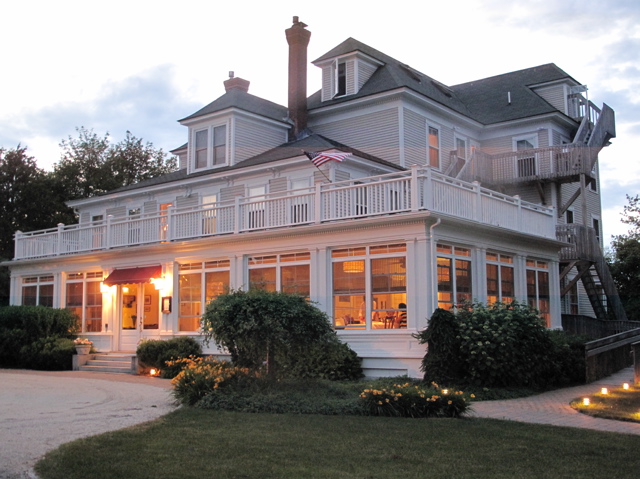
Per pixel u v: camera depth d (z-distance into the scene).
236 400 12.00
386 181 16.66
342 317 17.19
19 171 40.66
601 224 34.69
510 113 30.12
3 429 10.05
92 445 8.64
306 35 28.91
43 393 14.85
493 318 15.08
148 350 19.41
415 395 11.15
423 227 15.88
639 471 7.43
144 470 7.42
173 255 21.11
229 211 19.95
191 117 27.53
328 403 11.69
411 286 15.96
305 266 18.05
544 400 13.57
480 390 14.26
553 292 21.88
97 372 20.50
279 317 12.77
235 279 19.42
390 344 16.17
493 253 18.81
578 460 7.91
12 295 26.56
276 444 8.72
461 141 29.44
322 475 7.22
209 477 7.16
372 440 8.96
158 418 10.93
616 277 33.94
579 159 26.55
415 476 7.19
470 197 17.80
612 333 24.53
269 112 28.17
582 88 31.86
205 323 13.53
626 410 11.52
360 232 16.92
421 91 27.00
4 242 39.84
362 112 26.80
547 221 21.97
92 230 23.98
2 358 22.88
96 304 23.45
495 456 8.09
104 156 50.09
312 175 23.00
